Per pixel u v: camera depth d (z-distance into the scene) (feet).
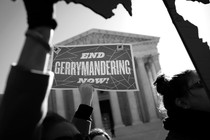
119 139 130.72
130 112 153.17
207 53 4.05
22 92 2.25
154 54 156.97
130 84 13.32
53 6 2.64
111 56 13.60
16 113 2.24
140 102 162.40
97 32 153.17
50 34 2.60
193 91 6.23
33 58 2.40
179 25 4.12
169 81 6.66
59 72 13.34
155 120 144.05
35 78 2.27
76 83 13.21
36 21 2.52
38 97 2.31
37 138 2.47
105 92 161.99
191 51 4.01
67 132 3.30
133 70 13.52
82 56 13.50
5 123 2.23
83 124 6.82
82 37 151.94
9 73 2.30
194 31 4.14
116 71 13.48
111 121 159.94
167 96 6.62
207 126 6.18
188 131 6.28
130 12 4.63
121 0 4.54
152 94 150.92
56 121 3.47
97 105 147.13
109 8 4.42
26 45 2.44
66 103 159.74
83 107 7.06
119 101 165.48
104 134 13.39
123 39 157.48
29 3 2.54
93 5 4.31
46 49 2.48
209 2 4.84
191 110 6.30
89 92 7.57
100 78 13.35
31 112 2.29
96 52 13.53
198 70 3.96
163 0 4.28
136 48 157.28
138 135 131.85
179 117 6.42
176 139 6.32
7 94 2.26
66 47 13.44
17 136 2.27
